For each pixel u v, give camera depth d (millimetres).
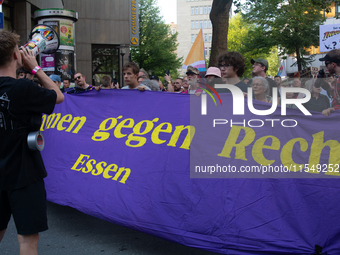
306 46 19703
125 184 3229
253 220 2719
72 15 12562
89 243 3180
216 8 9008
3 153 2051
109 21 21969
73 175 3623
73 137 3928
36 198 2086
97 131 3807
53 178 3721
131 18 21969
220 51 9133
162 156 3213
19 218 2031
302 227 2672
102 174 3438
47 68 12297
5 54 2033
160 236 2857
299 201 2756
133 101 3764
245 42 22391
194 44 7105
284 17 19125
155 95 3607
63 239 3266
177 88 7273
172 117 3375
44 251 3000
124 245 3141
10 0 13344
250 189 2854
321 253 2568
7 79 2029
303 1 11664
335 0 11242
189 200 2895
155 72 32969
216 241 2697
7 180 2025
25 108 2045
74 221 3756
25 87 2021
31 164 2096
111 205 3168
